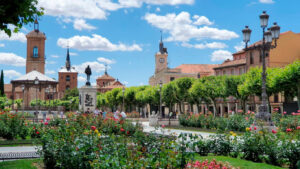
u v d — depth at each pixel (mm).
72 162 8297
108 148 8273
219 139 12320
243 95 41812
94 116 21375
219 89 46000
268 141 10969
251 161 10875
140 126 20078
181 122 33750
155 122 33812
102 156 6812
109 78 162750
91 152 8336
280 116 27625
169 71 80938
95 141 8797
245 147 11180
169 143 7852
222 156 11750
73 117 20891
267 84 35906
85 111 31578
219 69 65000
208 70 83750
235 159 11062
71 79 148625
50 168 9766
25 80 52719
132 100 73938
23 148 15070
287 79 33688
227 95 46125
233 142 12117
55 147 9156
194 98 51531
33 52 112062
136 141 10180
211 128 27562
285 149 10242
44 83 54969
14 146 15750
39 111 52375
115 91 82812
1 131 17719
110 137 9414
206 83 47188
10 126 17938
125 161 6453
